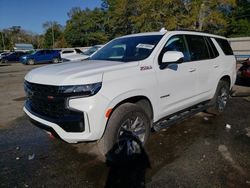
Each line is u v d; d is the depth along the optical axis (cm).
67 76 301
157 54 382
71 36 6444
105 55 434
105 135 322
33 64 2788
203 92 490
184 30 458
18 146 420
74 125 296
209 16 3195
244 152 382
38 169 343
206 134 455
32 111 343
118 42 459
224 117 557
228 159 360
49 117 315
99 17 6119
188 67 436
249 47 2489
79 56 1235
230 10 4303
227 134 455
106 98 304
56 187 301
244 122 522
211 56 512
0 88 1032
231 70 576
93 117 296
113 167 343
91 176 323
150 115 377
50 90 304
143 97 358
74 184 306
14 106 704
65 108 295
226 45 583
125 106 332
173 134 456
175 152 384
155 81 367
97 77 302
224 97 578
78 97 292
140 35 447
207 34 521
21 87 1060
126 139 340
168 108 404
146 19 3597
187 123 516
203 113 587
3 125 532
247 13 4291
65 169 341
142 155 366
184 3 3331
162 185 300
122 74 327
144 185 300
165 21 3394
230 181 305
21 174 331
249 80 884
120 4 4281
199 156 370
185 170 332
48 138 454
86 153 388
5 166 352
